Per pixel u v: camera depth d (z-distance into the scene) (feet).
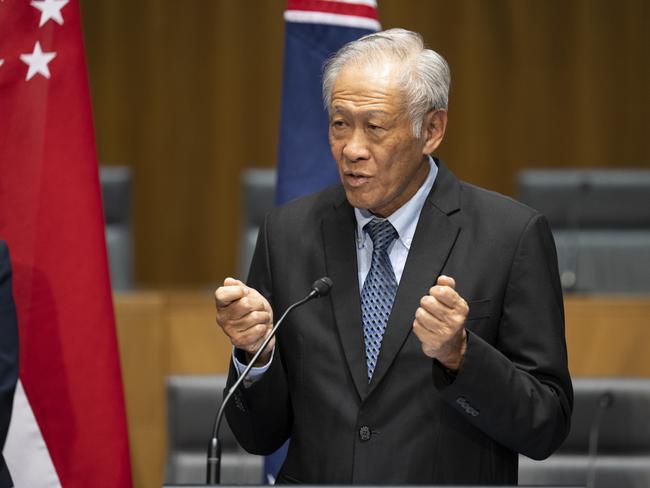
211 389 35.27
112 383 26.63
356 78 21.79
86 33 68.69
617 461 34.14
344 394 22.16
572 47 69.72
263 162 69.67
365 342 22.53
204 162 69.67
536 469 34.22
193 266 69.72
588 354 41.88
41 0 27.12
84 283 26.66
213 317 42.11
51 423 26.35
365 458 21.70
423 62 22.16
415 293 22.26
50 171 26.73
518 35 69.77
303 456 22.43
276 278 23.72
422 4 69.67
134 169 69.36
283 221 24.47
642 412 34.32
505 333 22.15
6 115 26.81
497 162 69.92
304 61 30.25
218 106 69.41
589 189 48.73
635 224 48.96
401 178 22.06
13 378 24.79
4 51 26.91
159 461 41.22
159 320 41.73
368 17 30.35
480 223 22.89
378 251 23.09
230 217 69.67
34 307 26.45
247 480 34.99
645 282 48.39
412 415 21.74
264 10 69.31
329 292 22.04
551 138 69.92
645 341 41.70
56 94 26.89
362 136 21.74
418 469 21.57
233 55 69.36
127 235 48.88
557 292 22.62
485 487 18.16
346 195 23.44
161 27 69.10
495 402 20.58
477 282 22.24
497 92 69.87
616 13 69.77
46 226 26.66
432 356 20.38
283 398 23.17
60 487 26.20
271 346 22.04
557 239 48.49
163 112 69.26
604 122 69.87
